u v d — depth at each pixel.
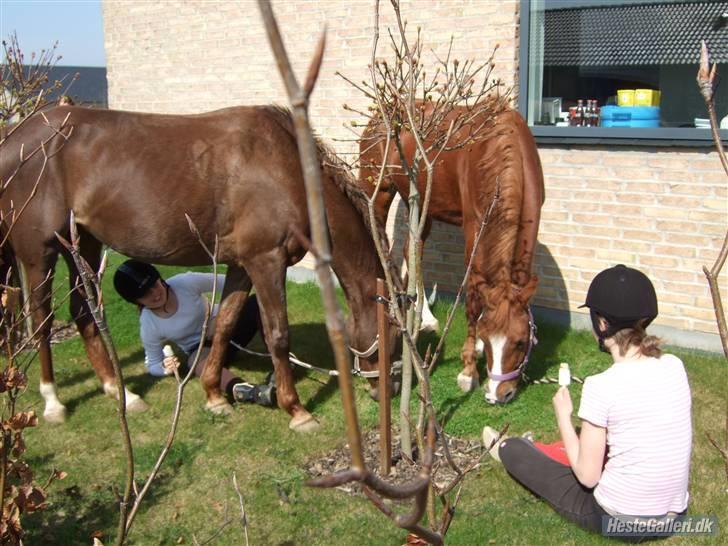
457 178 5.07
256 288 4.23
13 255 4.32
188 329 4.83
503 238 4.16
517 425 4.21
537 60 5.91
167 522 3.38
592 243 5.84
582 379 4.83
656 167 5.43
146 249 4.21
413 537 2.07
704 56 1.57
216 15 8.09
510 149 4.46
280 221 4.08
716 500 3.38
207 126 4.18
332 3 6.99
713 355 5.28
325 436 4.21
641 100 5.50
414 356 1.96
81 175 4.09
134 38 9.06
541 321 6.10
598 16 5.59
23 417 2.57
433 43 6.35
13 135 4.13
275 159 4.09
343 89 7.11
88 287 1.71
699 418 4.26
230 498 3.56
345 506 3.47
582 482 2.99
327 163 4.14
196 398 4.79
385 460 3.71
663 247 5.52
